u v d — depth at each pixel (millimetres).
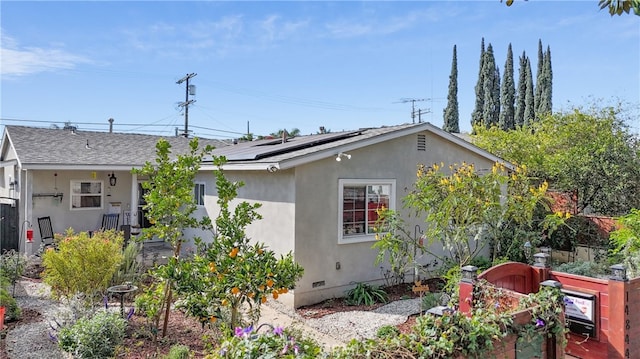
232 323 5652
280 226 8711
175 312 7590
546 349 4273
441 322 3424
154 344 5988
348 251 9148
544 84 31828
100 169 13156
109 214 14367
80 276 7207
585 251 11852
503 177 7812
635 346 5168
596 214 13414
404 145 10000
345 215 9141
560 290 4543
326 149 8523
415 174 10203
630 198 12852
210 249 5805
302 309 8250
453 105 37250
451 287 7402
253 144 14086
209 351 4887
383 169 9648
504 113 34031
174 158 15391
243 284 5398
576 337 5426
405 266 9266
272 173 9000
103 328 5480
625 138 14414
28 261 10797
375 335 6617
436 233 7977
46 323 6949
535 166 14023
